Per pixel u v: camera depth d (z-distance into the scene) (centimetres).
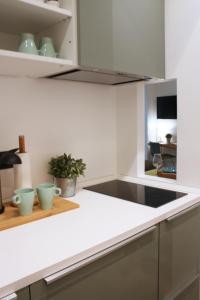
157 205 140
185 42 159
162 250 129
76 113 174
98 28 129
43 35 139
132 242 112
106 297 103
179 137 168
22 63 117
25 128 150
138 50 149
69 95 170
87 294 96
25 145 150
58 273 85
